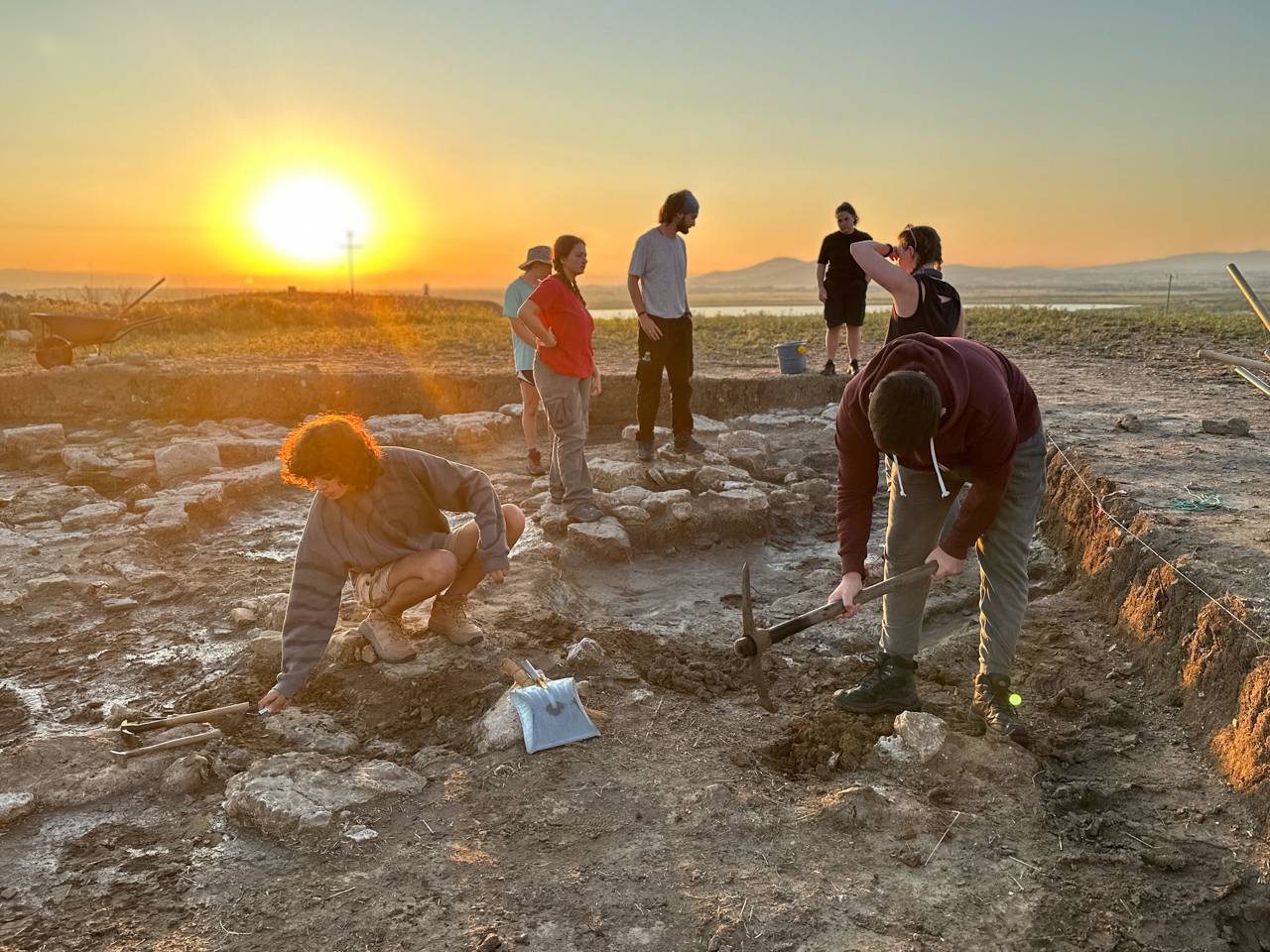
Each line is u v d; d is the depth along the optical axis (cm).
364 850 308
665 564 640
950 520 383
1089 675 427
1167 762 358
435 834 316
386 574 413
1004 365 353
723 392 1038
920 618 391
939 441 315
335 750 374
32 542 614
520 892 287
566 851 305
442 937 268
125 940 270
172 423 980
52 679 445
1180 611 411
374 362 1254
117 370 1049
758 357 1310
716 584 603
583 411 658
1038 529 630
